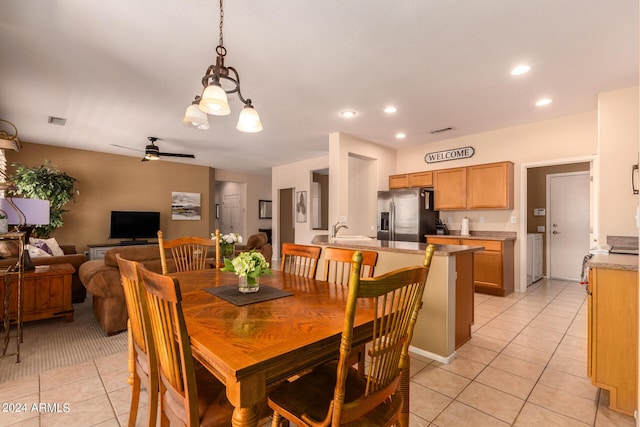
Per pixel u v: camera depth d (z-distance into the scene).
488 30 2.22
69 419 1.74
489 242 4.41
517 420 1.73
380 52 2.51
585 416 1.77
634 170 3.03
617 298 1.83
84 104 3.64
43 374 2.22
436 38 2.31
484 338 2.87
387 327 1.10
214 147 5.90
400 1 1.92
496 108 3.78
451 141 5.23
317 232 7.01
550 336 2.91
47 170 5.20
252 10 2.00
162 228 7.21
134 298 1.38
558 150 4.17
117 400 1.92
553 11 2.01
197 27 2.18
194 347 1.10
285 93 3.31
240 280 1.71
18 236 2.54
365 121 4.28
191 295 1.66
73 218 6.06
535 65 2.72
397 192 5.31
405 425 1.38
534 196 5.82
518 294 4.45
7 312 2.51
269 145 5.72
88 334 2.96
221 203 10.57
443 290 2.45
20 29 2.20
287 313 1.36
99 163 6.36
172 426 1.53
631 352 1.77
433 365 2.37
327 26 2.17
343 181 4.88
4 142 2.89
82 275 2.96
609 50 2.47
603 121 3.24
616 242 3.10
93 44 2.39
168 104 3.63
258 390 0.96
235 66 2.73
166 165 7.32
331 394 1.22
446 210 5.45
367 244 3.11
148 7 1.97
